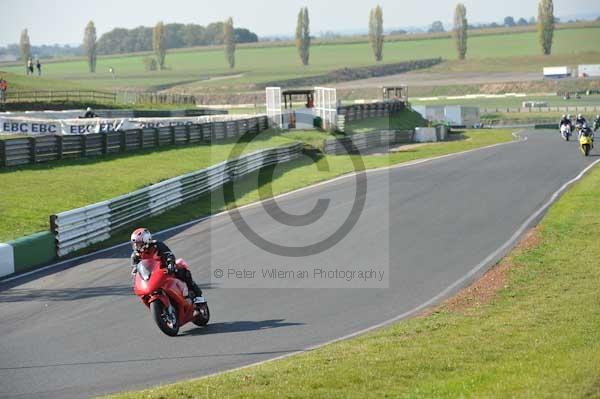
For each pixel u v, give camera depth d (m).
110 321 32.38
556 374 21.11
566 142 122.62
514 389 19.95
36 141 80.62
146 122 128.38
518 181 76.38
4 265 42.66
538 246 46.28
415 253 45.50
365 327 30.89
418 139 142.75
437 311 32.88
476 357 24.20
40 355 27.73
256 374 23.14
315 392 20.84
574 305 32.19
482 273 40.22
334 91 134.38
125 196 56.22
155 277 29.25
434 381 21.61
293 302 35.28
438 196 67.88
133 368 25.84
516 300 34.16
